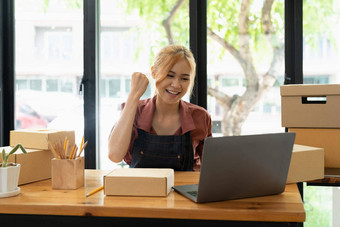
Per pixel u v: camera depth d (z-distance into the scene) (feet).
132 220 4.19
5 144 10.40
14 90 10.39
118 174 4.77
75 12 10.05
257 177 4.35
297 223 3.97
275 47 9.34
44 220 4.32
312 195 9.05
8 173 4.68
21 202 4.37
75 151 5.14
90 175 5.91
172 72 6.39
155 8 9.78
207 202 4.29
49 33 10.23
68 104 10.21
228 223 4.05
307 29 9.11
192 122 6.64
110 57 10.01
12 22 10.27
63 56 10.18
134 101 6.31
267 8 9.32
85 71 9.86
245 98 9.53
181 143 6.53
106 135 10.06
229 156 4.09
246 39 9.45
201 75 9.55
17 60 10.41
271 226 3.98
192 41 9.42
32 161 5.49
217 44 9.52
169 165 6.57
